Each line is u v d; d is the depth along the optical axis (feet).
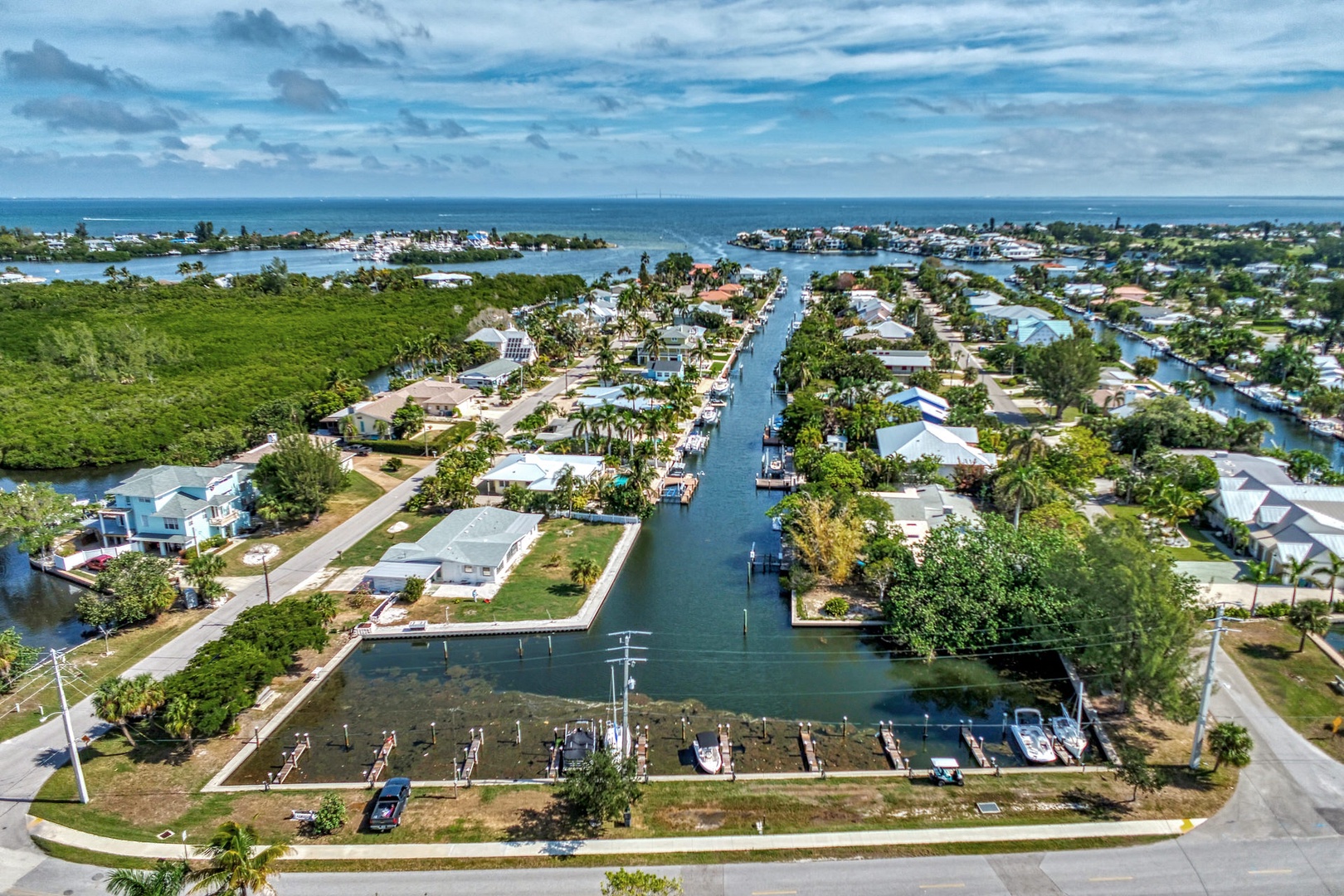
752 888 160.45
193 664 219.82
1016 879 161.89
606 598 293.64
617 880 147.64
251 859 144.25
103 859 168.76
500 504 372.99
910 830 176.65
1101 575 219.61
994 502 353.31
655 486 398.01
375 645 266.77
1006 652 254.88
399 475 416.87
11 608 289.33
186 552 319.68
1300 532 296.92
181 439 446.60
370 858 169.68
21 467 438.40
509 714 229.45
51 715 222.07
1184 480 357.41
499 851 171.53
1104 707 225.76
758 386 622.54
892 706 233.35
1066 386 484.74
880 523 303.48
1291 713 214.48
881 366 578.66
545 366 651.25
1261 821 176.96
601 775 175.73
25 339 647.56
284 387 550.77
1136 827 175.94
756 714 229.45
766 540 345.31
